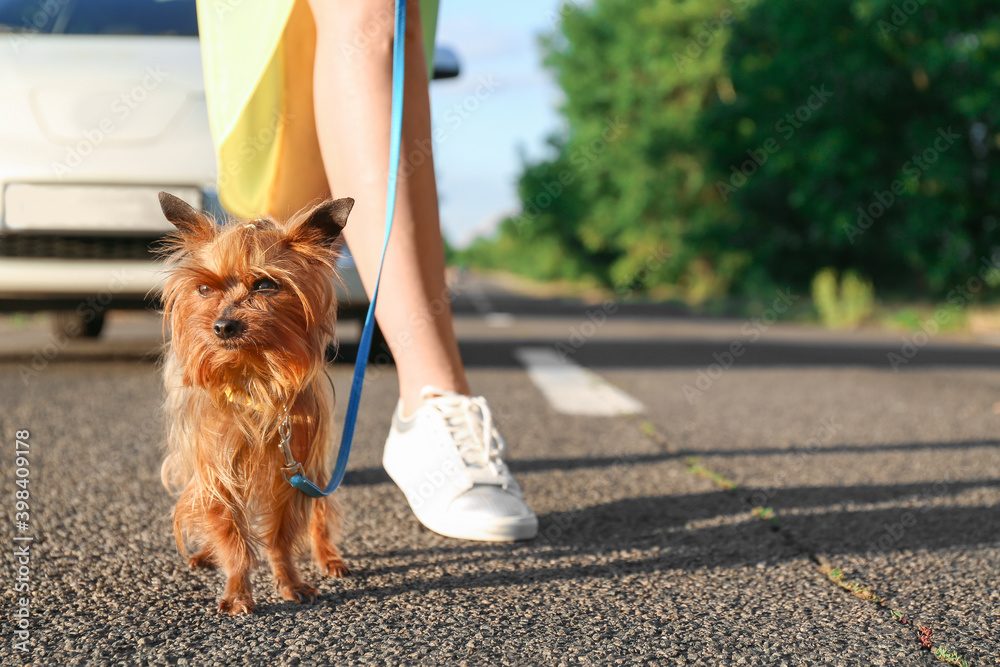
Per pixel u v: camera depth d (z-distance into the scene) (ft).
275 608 6.35
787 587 6.91
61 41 16.03
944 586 6.97
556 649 5.65
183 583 6.82
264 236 6.42
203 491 6.32
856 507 9.36
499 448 8.32
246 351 6.05
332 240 6.63
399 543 8.00
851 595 6.74
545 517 8.89
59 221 14.96
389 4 7.99
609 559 7.57
